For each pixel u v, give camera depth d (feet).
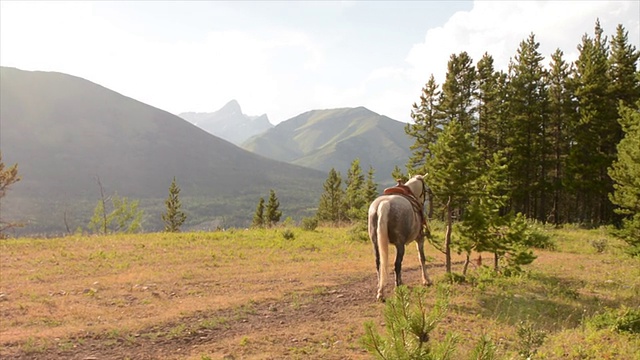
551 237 74.69
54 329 27.25
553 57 162.81
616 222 134.62
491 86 149.48
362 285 40.06
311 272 44.96
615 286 43.32
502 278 42.24
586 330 27.96
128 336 26.48
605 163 132.67
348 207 209.36
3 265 45.03
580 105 141.49
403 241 33.42
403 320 13.96
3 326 27.63
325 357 23.49
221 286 38.93
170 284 39.14
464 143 40.01
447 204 42.11
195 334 27.12
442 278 41.29
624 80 137.80
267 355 23.70
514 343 25.73
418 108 144.66
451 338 14.02
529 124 142.92
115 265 46.29
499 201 42.68
